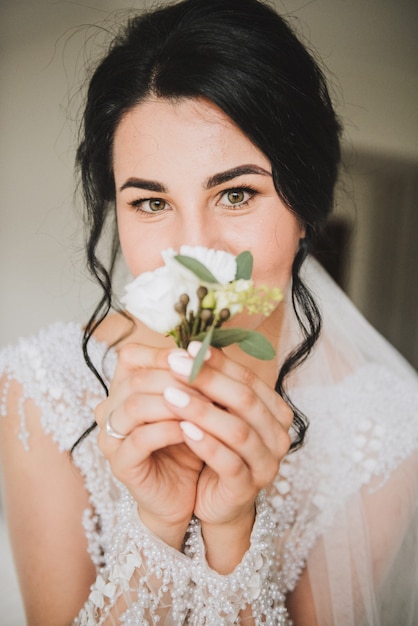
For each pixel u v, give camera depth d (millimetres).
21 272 1831
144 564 853
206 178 928
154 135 937
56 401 1196
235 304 638
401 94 2271
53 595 1117
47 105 1847
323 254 1789
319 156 1055
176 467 785
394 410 1280
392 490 1233
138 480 725
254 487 730
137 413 684
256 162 942
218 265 645
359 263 2422
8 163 1844
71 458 1164
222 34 934
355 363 1331
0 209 1846
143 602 841
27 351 1250
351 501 1206
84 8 1788
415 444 1265
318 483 1206
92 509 1166
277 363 1206
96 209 1229
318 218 1096
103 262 1387
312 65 1062
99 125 1052
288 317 1191
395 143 2301
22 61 1835
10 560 1424
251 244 968
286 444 719
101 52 1660
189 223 954
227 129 924
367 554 1195
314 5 2068
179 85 902
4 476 1197
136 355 741
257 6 997
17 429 1191
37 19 1822
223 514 764
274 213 979
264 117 931
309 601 1175
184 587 852
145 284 641
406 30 2234
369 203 2365
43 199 1854
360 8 2148
